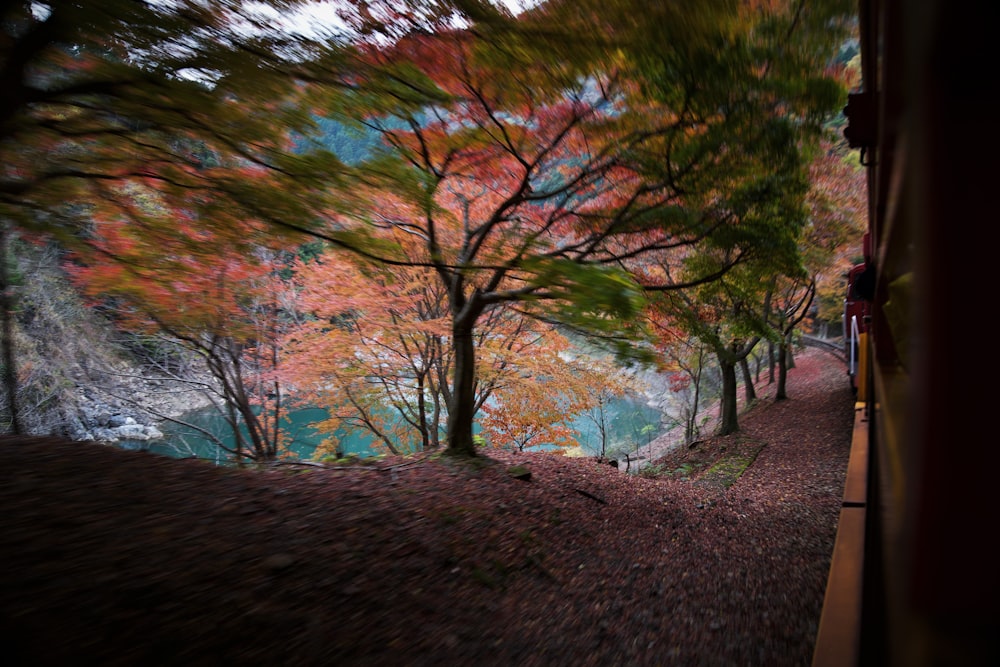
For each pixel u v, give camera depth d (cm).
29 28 336
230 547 408
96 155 457
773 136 493
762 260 657
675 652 414
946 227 29
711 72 430
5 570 315
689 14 388
